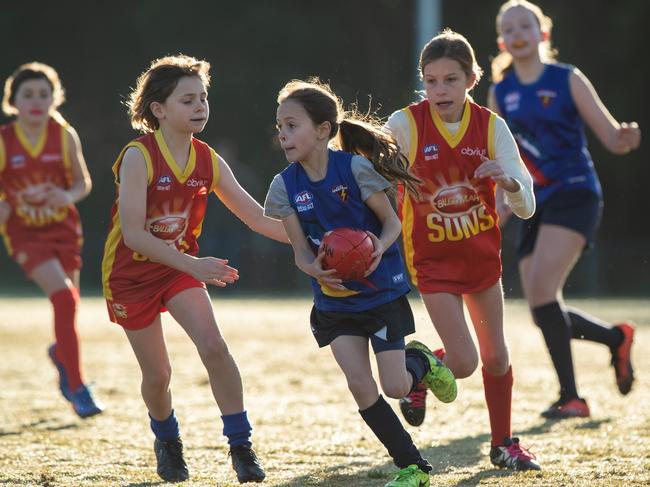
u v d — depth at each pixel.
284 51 112.38
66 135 27.70
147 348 17.94
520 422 23.77
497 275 18.95
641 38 101.38
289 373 33.38
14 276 106.75
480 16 106.38
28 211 27.36
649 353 38.62
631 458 19.23
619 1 103.00
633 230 108.50
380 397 16.41
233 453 17.36
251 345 42.12
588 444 20.73
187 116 17.59
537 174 25.44
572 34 104.00
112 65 115.88
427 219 18.89
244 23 110.94
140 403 27.67
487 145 18.55
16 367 36.09
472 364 18.81
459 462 19.30
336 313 16.62
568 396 24.56
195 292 17.67
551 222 25.22
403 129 18.78
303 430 22.89
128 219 17.42
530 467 18.34
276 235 18.73
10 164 27.28
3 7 114.31
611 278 85.12
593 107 25.16
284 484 17.39
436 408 25.98
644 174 105.69
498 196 26.86
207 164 18.20
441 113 18.50
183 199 18.00
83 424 24.44
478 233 18.86
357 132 17.27
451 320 18.81
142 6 112.56
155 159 17.70
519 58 25.53
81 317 57.44
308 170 17.02
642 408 25.77
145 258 17.83
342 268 16.20
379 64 112.06
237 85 111.19
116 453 20.67
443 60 18.16
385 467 18.88
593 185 25.44
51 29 115.31
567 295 85.38
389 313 16.61
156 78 17.66
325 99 16.70
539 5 104.44
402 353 16.59
